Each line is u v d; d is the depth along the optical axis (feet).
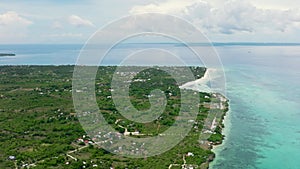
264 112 393.70
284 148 281.13
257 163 252.21
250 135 312.50
